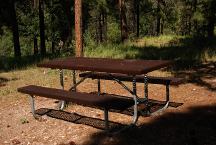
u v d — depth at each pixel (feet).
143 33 192.85
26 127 22.65
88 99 20.40
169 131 20.02
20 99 29.35
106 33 163.12
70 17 106.22
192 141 18.16
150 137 19.38
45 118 23.95
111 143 19.03
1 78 40.06
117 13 119.75
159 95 27.68
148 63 22.45
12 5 79.87
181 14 132.87
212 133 19.30
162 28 156.76
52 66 24.94
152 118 22.33
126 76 27.09
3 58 63.10
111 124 21.83
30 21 120.37
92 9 115.65
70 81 35.32
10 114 25.54
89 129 21.30
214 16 79.05
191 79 32.89
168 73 36.40
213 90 28.14
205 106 24.06
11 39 160.97
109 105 19.17
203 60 42.73
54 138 20.47
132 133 20.11
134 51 56.54
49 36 118.93
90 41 66.18
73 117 23.72
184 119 21.77
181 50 53.06
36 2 110.32
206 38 66.49
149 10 136.36
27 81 37.01
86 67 22.36
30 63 52.49
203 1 79.51
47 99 28.76
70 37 102.58
